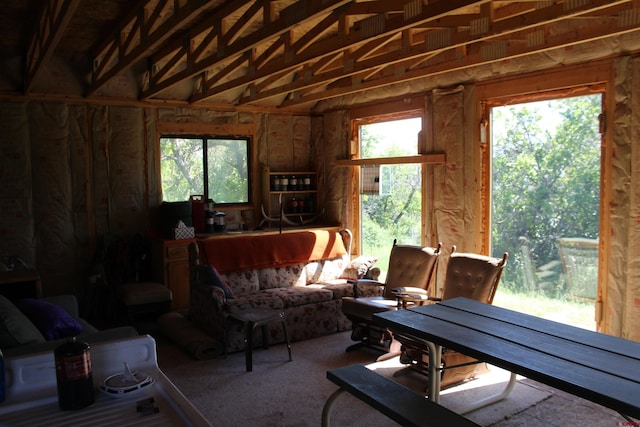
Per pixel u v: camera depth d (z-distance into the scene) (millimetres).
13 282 3947
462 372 3760
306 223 7062
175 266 5660
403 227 6090
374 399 2348
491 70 4887
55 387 1796
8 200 5395
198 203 6160
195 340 4340
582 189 4316
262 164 6898
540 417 3250
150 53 5637
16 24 4559
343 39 3318
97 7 4242
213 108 6488
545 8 2922
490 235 5082
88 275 5820
